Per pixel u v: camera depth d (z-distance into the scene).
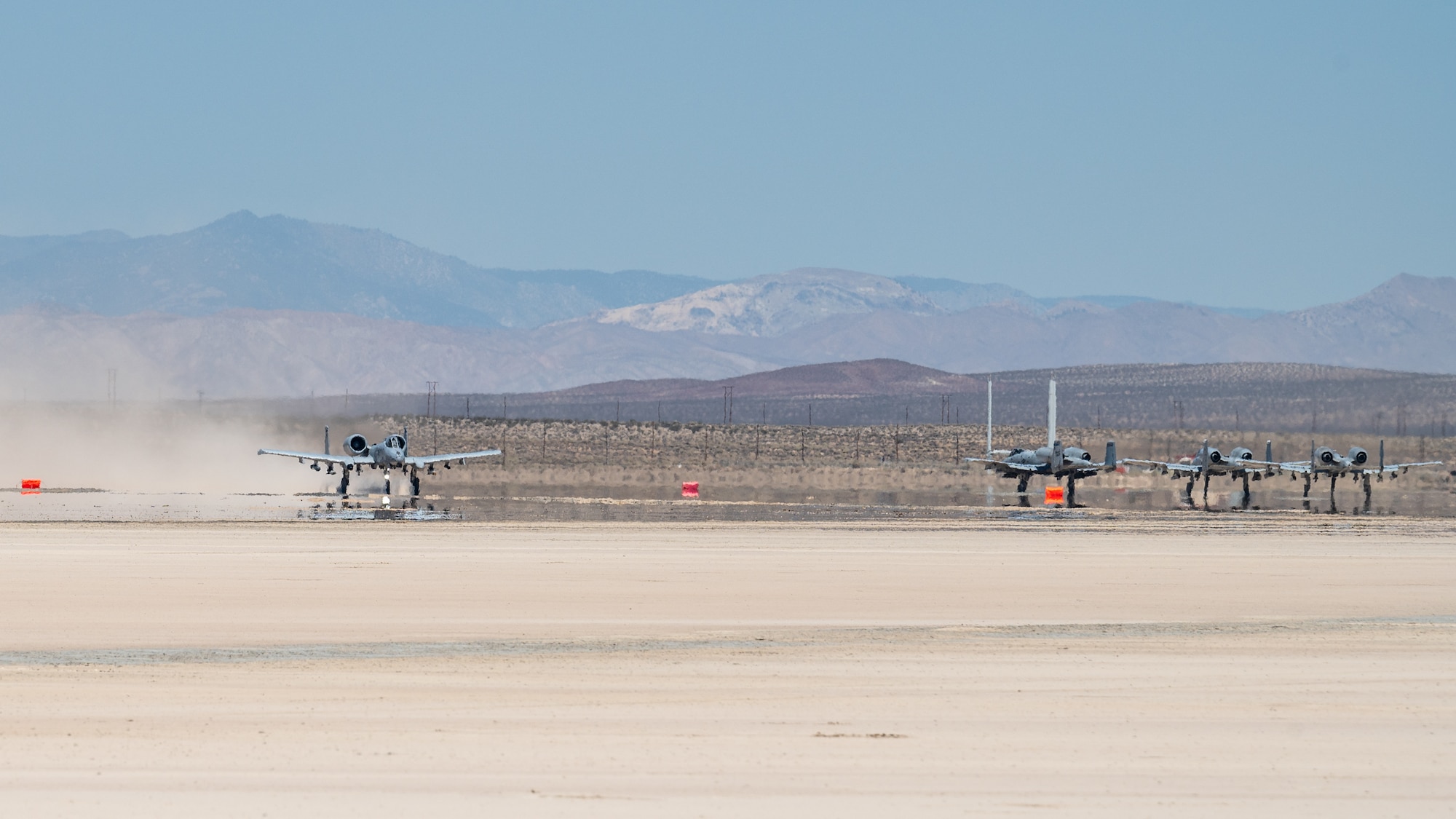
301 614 123.12
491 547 174.38
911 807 67.75
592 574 150.62
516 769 73.38
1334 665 103.62
